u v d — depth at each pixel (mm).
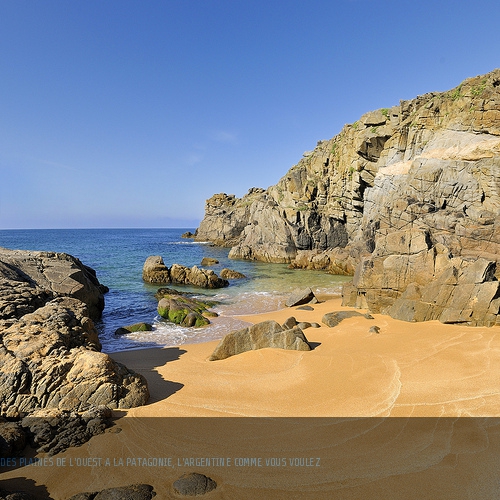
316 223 58625
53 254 23922
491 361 10422
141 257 60562
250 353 12328
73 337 9492
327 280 37719
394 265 18719
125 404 7816
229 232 91312
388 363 10680
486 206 30938
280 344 12703
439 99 39156
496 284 14688
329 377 9742
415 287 17625
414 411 7555
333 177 57375
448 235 22688
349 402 8125
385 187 41094
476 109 35219
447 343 12508
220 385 9391
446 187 33625
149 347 15578
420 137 40188
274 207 62781
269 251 58656
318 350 12461
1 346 8188
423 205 33156
